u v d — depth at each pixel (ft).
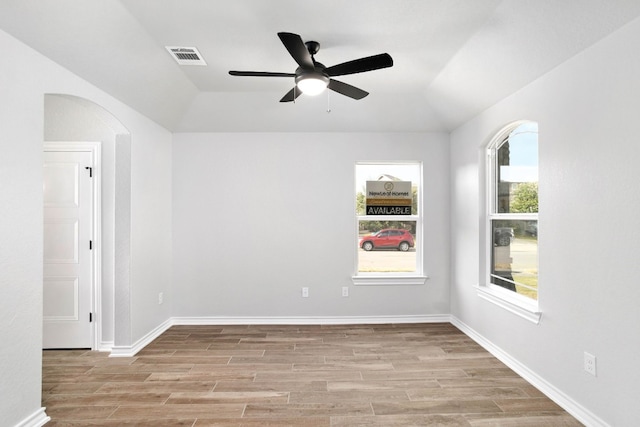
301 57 7.34
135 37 8.34
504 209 10.89
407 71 10.66
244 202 13.91
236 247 13.87
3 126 6.28
